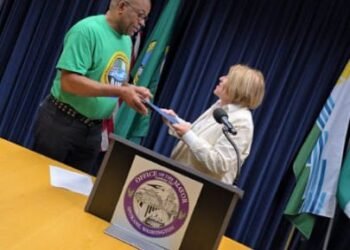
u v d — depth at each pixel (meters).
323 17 2.64
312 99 2.68
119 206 1.22
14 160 1.48
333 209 2.48
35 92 2.99
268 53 2.71
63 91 1.86
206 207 1.15
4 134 3.04
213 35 2.73
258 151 2.74
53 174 1.47
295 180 2.65
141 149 1.19
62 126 1.92
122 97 1.77
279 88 2.69
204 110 2.76
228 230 2.75
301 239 2.71
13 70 2.98
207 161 1.68
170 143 2.78
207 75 2.75
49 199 1.27
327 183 2.49
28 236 1.04
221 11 2.72
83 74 1.79
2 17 2.99
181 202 1.17
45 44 2.94
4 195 1.21
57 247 1.04
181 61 2.79
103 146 2.37
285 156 2.71
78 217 1.21
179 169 1.17
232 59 2.73
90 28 1.79
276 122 2.72
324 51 2.65
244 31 2.72
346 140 2.57
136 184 1.20
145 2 1.85
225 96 1.86
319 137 2.52
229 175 1.73
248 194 2.73
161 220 1.18
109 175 1.22
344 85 2.50
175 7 2.67
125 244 1.16
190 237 1.17
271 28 2.69
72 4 2.88
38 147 1.97
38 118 1.99
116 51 1.90
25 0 2.96
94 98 1.89
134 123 2.70
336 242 2.65
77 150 2.02
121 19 1.85
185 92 2.77
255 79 1.81
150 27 2.80
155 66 2.68
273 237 2.76
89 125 1.98
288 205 2.55
